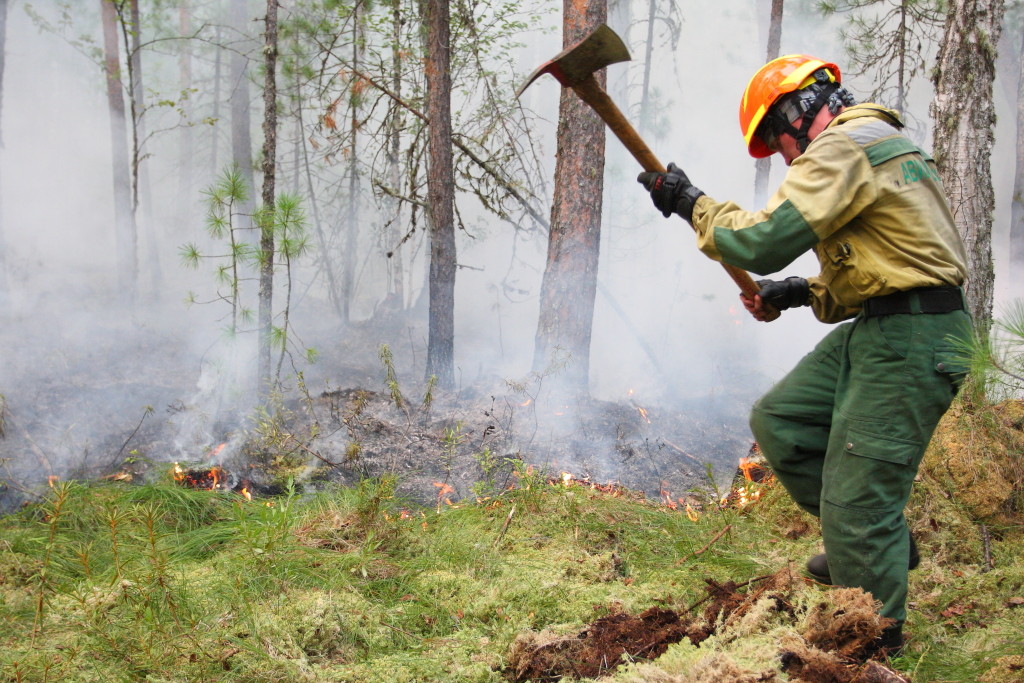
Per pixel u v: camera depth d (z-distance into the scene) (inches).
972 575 120.6
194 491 154.5
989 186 211.3
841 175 87.1
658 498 187.3
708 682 79.1
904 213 88.7
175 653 88.9
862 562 91.9
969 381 148.7
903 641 95.2
